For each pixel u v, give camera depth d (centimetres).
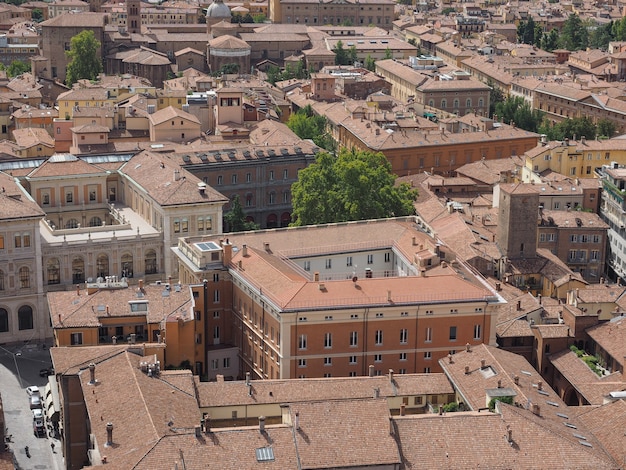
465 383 18688
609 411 17825
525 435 16312
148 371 18225
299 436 15925
